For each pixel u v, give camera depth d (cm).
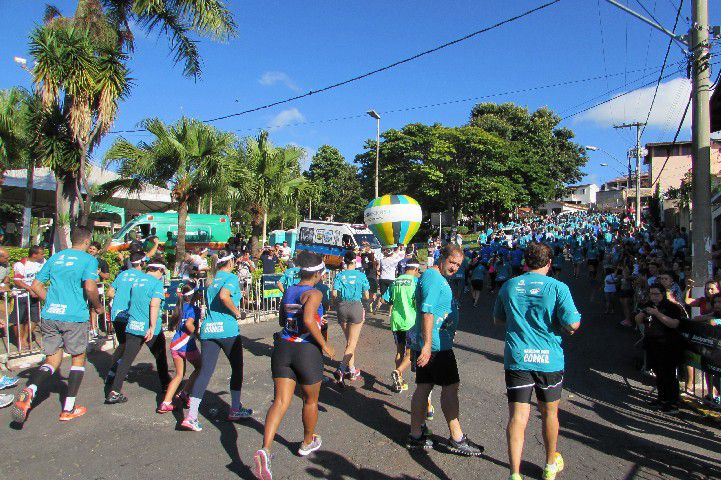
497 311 425
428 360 441
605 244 2208
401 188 4441
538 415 569
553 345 386
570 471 434
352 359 680
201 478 400
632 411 601
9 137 1473
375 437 492
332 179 6016
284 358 417
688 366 676
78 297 508
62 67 1143
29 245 1631
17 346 747
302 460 436
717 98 1073
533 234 3036
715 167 3319
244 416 520
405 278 649
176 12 1413
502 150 4462
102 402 561
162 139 1401
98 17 1277
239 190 1584
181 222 1453
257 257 1914
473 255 1762
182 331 536
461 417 558
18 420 466
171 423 508
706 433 538
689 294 789
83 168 1264
